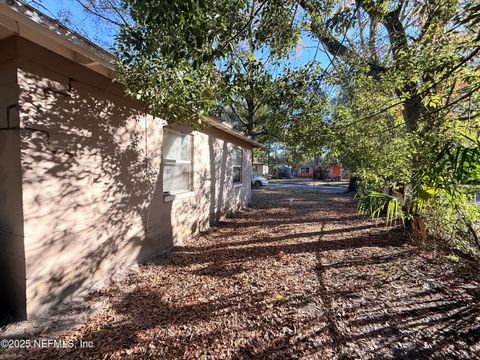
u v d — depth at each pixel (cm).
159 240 393
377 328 204
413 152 329
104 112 283
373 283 284
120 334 198
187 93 265
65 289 241
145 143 354
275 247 423
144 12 172
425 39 283
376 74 403
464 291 261
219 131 638
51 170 225
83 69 255
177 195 438
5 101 205
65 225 240
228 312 229
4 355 173
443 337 192
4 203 212
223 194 674
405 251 384
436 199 251
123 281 292
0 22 177
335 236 487
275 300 249
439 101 319
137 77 239
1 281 219
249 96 344
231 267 337
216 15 199
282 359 171
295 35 274
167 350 180
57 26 185
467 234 291
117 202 307
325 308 234
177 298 254
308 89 380
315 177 3156
